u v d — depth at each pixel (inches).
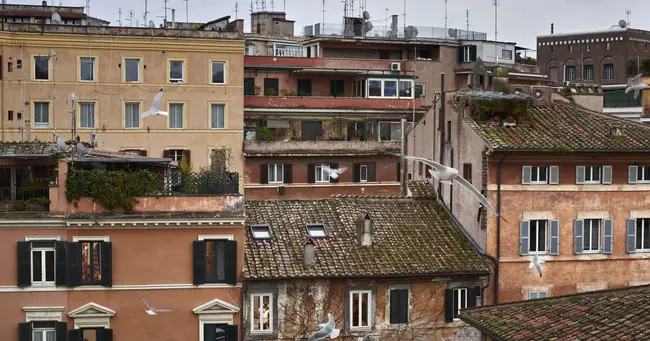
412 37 3671.3
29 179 1633.9
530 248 1755.7
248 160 2834.6
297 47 3462.1
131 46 2655.0
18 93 2588.6
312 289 1617.9
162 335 1572.3
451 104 1895.9
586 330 1127.0
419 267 1665.8
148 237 1569.9
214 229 1582.2
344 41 3361.2
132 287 1563.7
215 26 3041.3
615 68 3814.0
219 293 1587.1
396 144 3002.0
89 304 1549.0
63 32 2608.3
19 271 1535.4
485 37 3865.7
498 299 1722.4
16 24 2583.7
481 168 1755.7
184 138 2699.3
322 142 2923.2
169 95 2687.0
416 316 1662.2
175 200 1577.3
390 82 3243.1
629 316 1131.9
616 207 1796.3
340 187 2923.2
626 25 3912.4
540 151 1732.3
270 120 3048.7
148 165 1662.2
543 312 1238.9
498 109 1836.9
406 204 1866.4
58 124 2610.7
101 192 1551.4
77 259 1550.2
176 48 2687.0
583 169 1780.3
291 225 1740.9
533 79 3693.4
